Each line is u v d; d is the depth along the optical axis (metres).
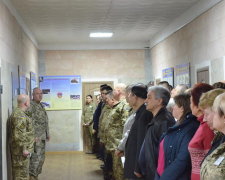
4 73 5.18
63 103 10.64
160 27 8.49
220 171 1.86
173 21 7.73
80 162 9.01
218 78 5.30
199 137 2.47
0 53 4.91
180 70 7.30
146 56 10.65
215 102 1.93
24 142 5.41
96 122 7.91
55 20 7.39
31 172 6.59
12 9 6.05
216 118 1.91
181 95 2.89
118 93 5.40
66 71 10.60
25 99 5.54
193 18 6.40
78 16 7.10
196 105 2.60
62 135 10.65
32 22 7.52
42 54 10.54
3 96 5.07
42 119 6.93
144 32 9.15
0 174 4.83
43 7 6.32
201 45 6.05
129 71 10.69
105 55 10.70
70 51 10.60
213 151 2.02
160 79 9.19
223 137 2.03
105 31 8.80
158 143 3.17
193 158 2.49
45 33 8.87
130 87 4.07
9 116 5.54
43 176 7.41
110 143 5.38
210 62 5.64
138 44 10.63
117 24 8.02
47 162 9.06
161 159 2.89
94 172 7.73
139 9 6.66
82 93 10.67
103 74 10.70
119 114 5.32
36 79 9.92
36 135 6.77
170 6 6.48
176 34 7.62
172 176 2.65
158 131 3.18
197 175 2.45
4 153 5.17
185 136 2.73
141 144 3.57
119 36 9.66
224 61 5.05
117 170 5.25
